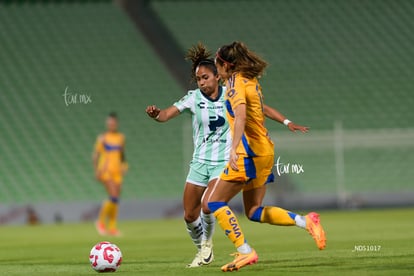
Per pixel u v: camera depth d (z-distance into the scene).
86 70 92.19
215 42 97.44
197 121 28.22
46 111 88.25
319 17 102.06
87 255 37.34
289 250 36.25
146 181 84.25
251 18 100.88
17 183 82.38
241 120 23.81
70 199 81.94
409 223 56.47
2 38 94.94
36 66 92.12
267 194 84.75
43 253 39.44
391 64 97.75
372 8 103.50
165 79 92.19
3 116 87.31
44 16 97.69
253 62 25.00
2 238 53.59
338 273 24.23
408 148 90.38
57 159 84.69
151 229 60.22
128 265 30.39
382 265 26.59
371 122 91.62
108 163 58.72
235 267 25.06
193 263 28.66
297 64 96.69
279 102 92.56
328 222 60.47
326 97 93.62
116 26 97.06
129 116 88.50
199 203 28.81
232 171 25.06
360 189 87.69
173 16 99.38
